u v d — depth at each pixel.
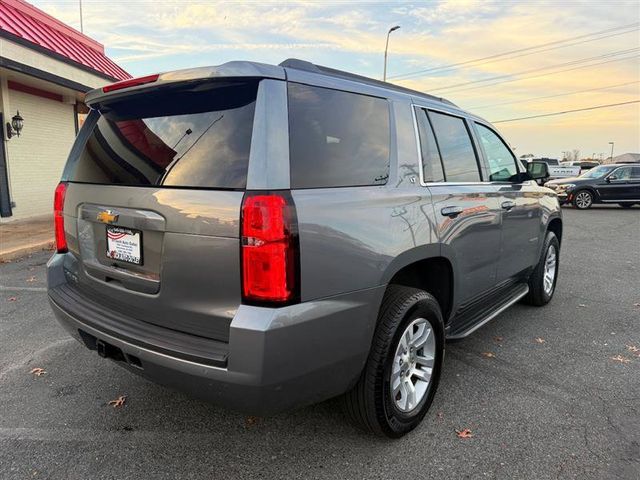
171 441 2.76
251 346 2.03
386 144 2.81
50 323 4.61
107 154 2.78
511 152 4.65
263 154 2.12
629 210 17.66
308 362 2.19
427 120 3.28
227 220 2.10
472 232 3.44
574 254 8.69
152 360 2.28
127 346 2.38
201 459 2.60
